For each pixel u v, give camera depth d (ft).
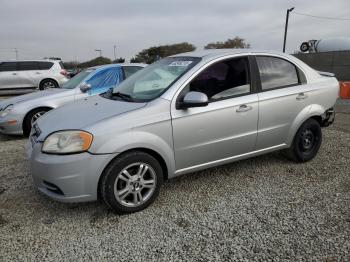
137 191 10.88
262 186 12.85
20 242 9.51
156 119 10.78
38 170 10.28
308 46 75.92
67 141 10.00
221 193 12.32
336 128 22.02
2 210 11.37
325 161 15.43
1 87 50.03
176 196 12.16
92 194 10.24
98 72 22.97
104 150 10.02
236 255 8.72
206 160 12.21
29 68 51.16
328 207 11.10
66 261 8.65
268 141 13.58
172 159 11.39
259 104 12.85
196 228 10.03
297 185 12.89
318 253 8.71
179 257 8.70
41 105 21.34
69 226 10.32
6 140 21.33
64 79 52.80
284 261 8.44
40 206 11.62
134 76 14.25
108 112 10.90
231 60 12.67
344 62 64.75
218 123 11.94
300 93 14.08
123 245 9.29
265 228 9.93
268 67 13.53
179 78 11.62
